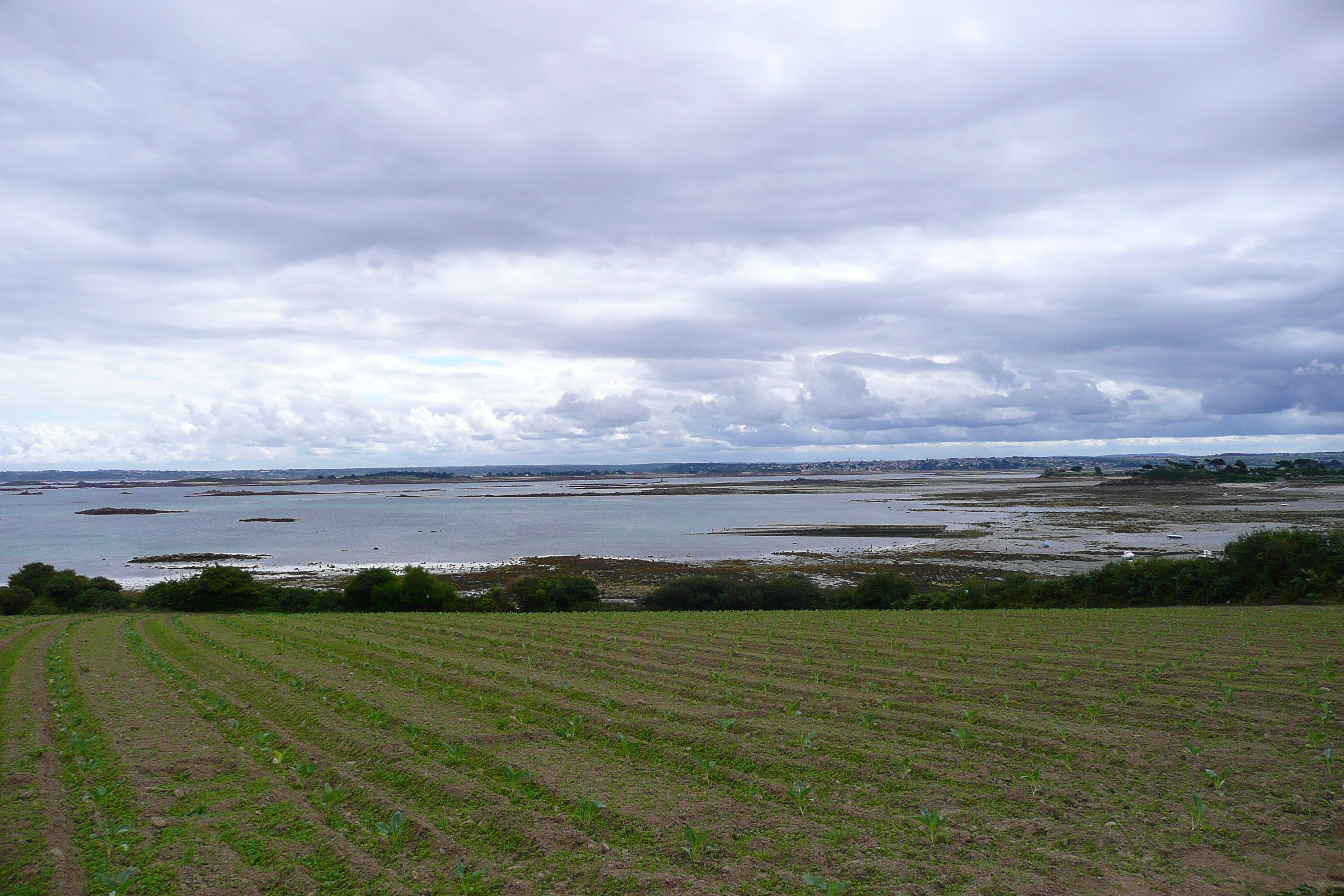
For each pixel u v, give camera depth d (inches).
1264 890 258.7
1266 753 394.9
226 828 321.4
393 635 932.0
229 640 906.1
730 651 753.6
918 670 641.0
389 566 2888.8
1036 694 534.0
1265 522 3659.0
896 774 377.4
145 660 753.0
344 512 6230.3
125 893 267.0
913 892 259.4
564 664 685.9
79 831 319.3
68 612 1950.1
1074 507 5000.0
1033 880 266.8
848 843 299.6
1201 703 501.0
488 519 5310.0
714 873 276.8
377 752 418.0
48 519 5689.0
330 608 1952.5
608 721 474.6
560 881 274.5
